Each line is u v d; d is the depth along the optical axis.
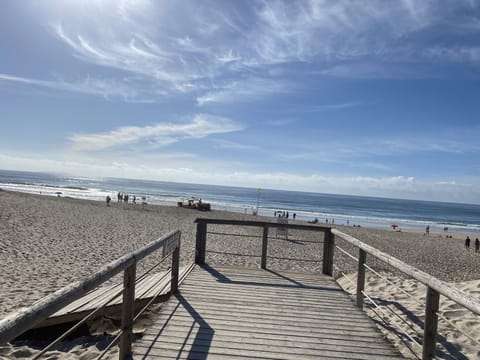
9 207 20.89
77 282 2.01
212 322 3.76
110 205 34.69
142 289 4.96
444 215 81.94
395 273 9.31
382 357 3.14
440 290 2.50
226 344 3.24
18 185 74.56
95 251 11.03
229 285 5.24
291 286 5.39
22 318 1.47
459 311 4.60
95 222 19.17
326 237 6.35
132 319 2.96
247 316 4.00
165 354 2.99
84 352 3.69
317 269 10.84
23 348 3.80
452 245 26.50
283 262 11.52
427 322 2.78
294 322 3.89
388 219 60.31
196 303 4.36
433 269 14.74
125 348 2.89
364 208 87.88
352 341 3.46
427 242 26.84
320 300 4.76
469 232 46.59
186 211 35.34
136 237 15.08
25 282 6.85
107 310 4.43
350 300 4.84
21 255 9.43
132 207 34.38
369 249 4.15
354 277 7.35
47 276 7.49
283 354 3.11
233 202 76.75
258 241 16.77
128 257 2.76
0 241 11.09
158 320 3.76
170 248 4.24
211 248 13.64
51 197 38.12
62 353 3.70
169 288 4.98
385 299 5.52
